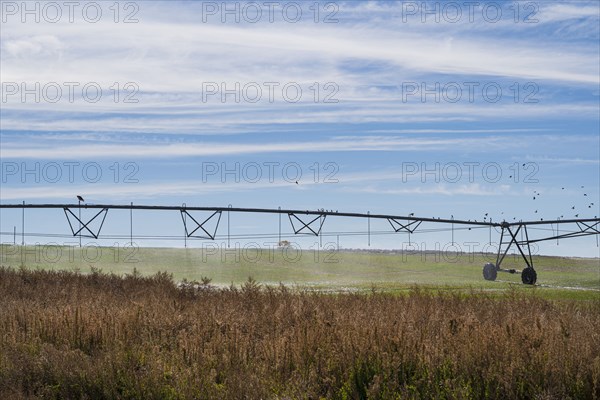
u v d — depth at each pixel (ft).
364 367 55.31
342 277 205.36
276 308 85.30
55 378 56.80
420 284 187.21
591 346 58.75
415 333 63.41
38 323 72.33
